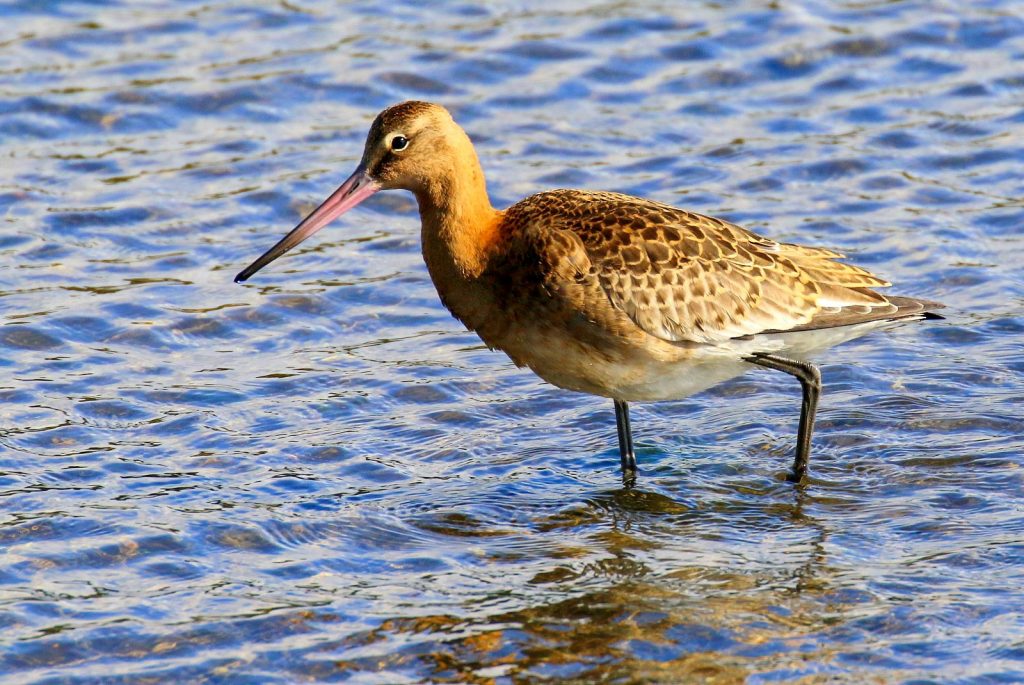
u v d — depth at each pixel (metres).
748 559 12.08
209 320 16.67
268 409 14.91
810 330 13.19
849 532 12.49
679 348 13.04
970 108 20.95
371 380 15.56
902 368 15.43
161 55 22.27
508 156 20.06
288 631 11.12
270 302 17.09
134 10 23.56
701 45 22.64
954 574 11.70
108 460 13.80
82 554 12.16
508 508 13.05
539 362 13.30
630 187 19.31
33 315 16.56
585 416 14.91
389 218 19.17
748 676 10.47
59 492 13.17
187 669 10.67
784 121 20.88
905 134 20.38
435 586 11.75
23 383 15.28
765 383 15.43
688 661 10.67
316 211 13.66
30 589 11.65
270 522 12.70
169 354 16.05
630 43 22.78
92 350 16.05
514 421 14.82
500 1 23.97
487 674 10.57
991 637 10.83
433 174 13.26
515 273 13.04
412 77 21.81
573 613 11.32
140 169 19.75
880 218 18.52
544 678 10.51
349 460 13.93
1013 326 16.12
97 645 10.94
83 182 19.39
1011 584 11.51
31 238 18.16
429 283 17.67
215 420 14.65
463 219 13.24
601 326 12.84
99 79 21.56
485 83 21.83
